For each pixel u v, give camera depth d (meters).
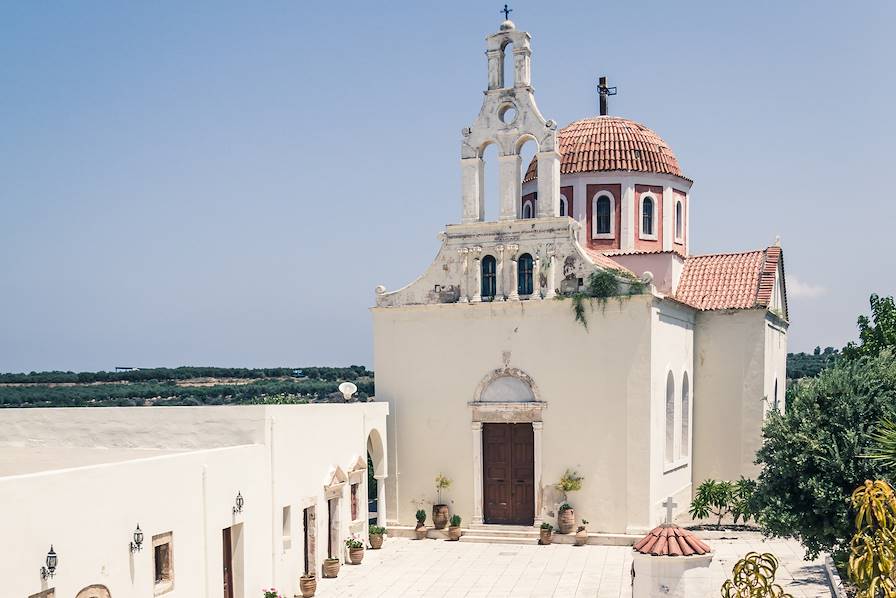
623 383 30.39
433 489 32.72
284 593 23.97
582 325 30.98
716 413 35.00
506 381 32.00
